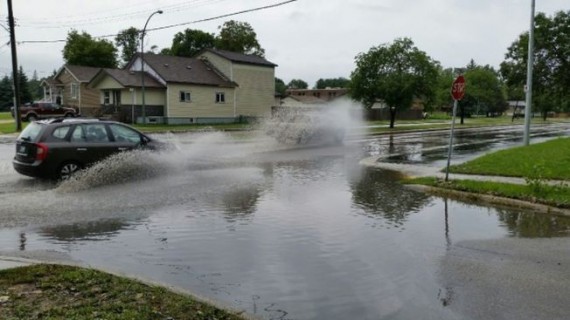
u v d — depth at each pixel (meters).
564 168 14.14
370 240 7.56
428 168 16.20
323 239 7.57
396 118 66.81
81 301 4.73
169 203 10.05
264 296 5.28
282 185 12.66
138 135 13.32
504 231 8.29
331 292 5.42
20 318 4.29
